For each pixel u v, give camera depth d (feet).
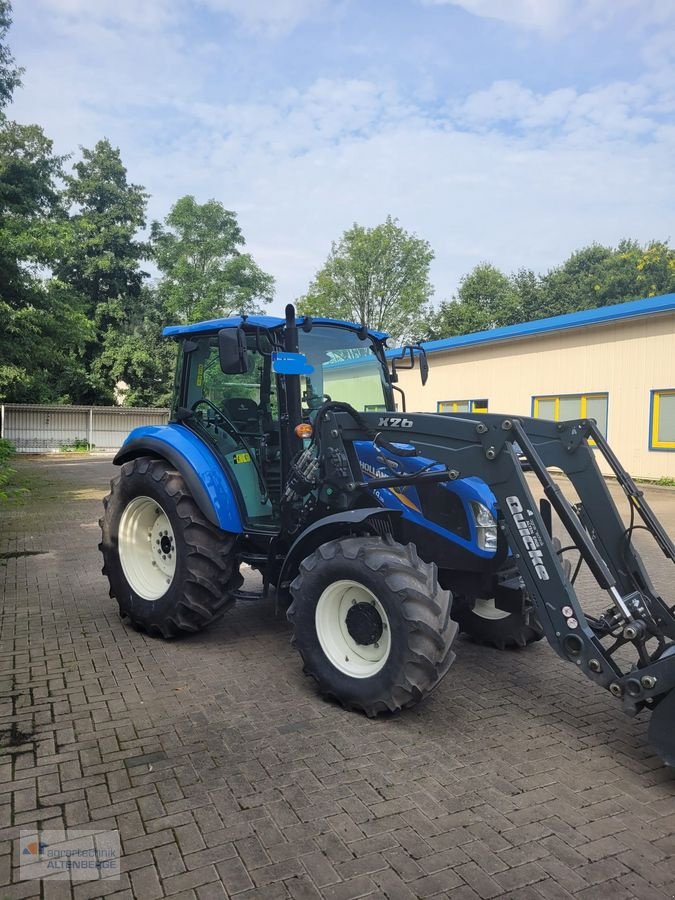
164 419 120.57
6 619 18.22
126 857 8.43
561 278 152.05
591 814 9.48
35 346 59.21
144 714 12.46
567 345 57.47
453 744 11.49
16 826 9.04
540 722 12.42
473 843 8.77
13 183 67.21
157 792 9.86
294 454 15.37
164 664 14.99
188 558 15.67
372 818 9.27
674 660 10.14
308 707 12.85
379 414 13.60
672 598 21.29
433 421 12.81
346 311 153.48
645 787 10.23
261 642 16.55
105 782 10.12
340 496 14.19
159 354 128.26
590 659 10.96
